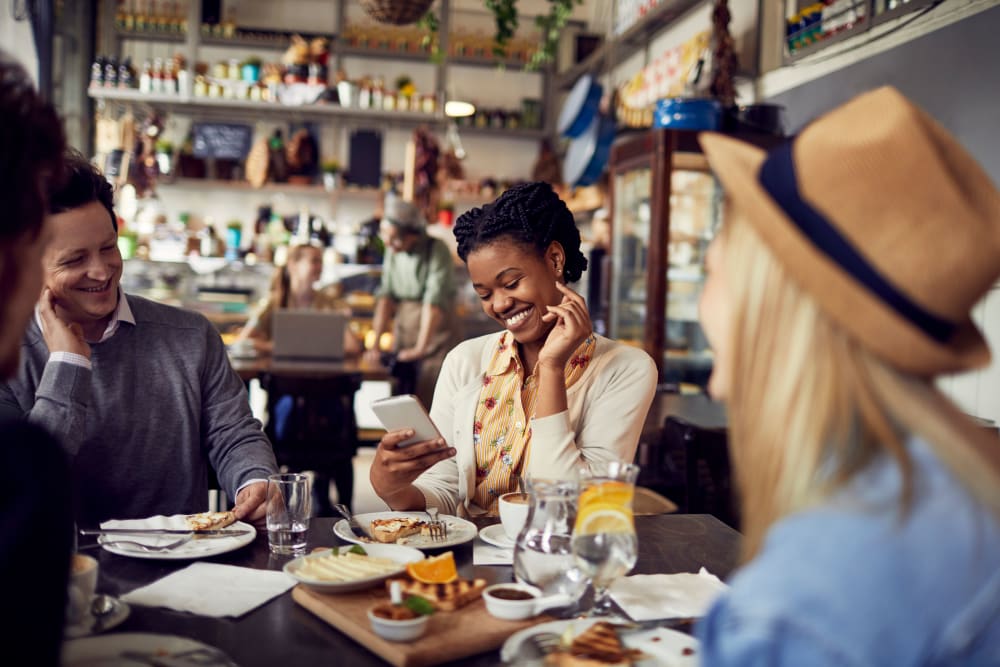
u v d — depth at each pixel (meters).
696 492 2.21
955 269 0.54
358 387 3.56
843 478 0.57
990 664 0.50
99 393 1.74
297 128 6.80
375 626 0.97
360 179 6.73
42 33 4.68
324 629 1.04
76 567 1.02
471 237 1.71
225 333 6.14
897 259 0.55
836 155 0.58
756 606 0.52
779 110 3.79
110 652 0.90
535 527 1.12
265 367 3.74
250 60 5.87
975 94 2.94
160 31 6.38
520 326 1.66
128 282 6.34
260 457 1.81
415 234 4.44
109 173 5.24
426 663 0.94
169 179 6.31
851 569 0.51
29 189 0.69
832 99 3.73
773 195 0.60
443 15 5.89
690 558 1.37
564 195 6.34
